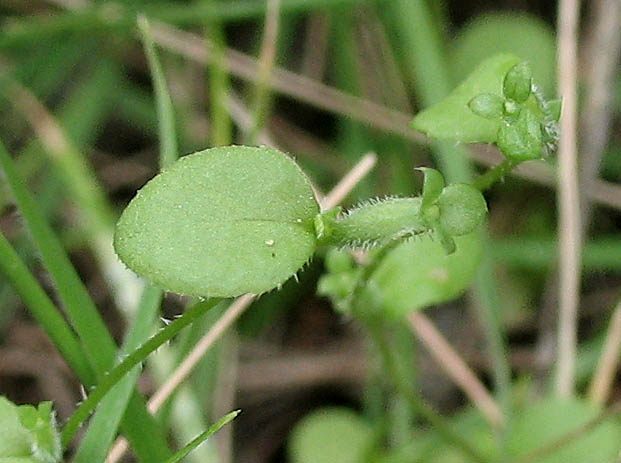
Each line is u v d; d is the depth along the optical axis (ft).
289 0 0.56
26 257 0.53
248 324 0.56
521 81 0.34
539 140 0.34
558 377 0.50
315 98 0.58
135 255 0.32
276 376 0.57
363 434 0.52
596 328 0.57
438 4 0.61
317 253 0.56
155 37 0.58
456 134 0.37
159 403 0.43
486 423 0.50
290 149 0.62
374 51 0.61
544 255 0.55
